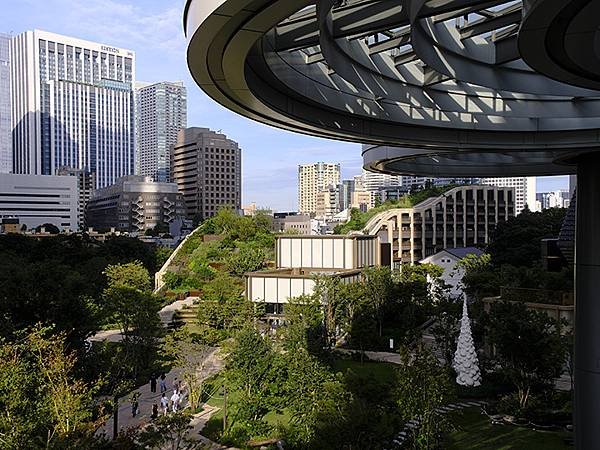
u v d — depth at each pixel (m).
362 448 17.53
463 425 27.97
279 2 9.58
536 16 8.99
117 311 39.44
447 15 15.17
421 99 21.36
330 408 18.55
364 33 14.73
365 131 22.55
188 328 45.62
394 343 44.78
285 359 27.23
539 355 28.50
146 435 19.11
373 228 89.06
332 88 19.97
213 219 92.25
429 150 27.91
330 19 14.51
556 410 29.14
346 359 41.25
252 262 70.25
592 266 20.39
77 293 36.56
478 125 24.05
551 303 36.44
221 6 9.59
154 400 33.31
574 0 8.56
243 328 31.16
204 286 64.69
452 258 75.00
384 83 19.69
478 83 18.27
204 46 11.52
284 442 24.34
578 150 20.72
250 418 26.89
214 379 35.06
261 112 17.97
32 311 31.48
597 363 20.03
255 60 14.55
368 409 18.28
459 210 97.50
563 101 23.23
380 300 47.38
